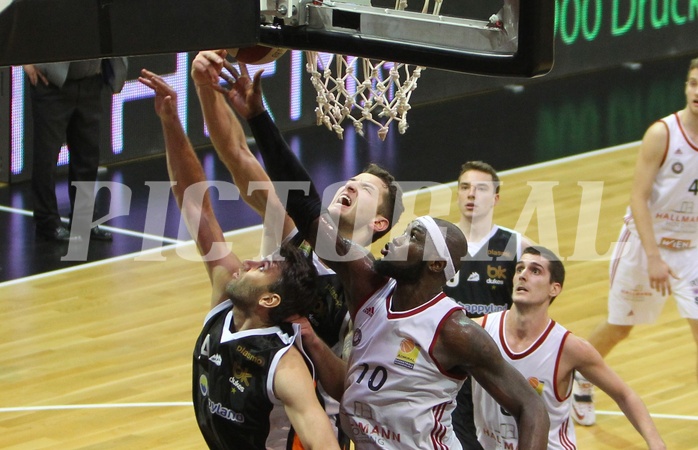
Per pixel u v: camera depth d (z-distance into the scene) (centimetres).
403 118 872
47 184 1861
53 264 1777
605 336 1315
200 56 769
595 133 2581
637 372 1385
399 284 743
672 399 1309
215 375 773
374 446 756
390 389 741
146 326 1531
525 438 702
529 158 2380
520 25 525
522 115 2733
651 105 2819
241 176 866
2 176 2200
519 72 530
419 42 568
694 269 1251
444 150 2431
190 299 1634
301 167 785
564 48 3080
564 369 967
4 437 1206
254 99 774
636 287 1273
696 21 3341
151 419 1256
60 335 1499
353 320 777
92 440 1202
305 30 603
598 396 1355
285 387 734
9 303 1612
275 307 755
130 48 552
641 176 1223
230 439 776
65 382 1355
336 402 823
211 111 845
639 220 1216
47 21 539
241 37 570
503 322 984
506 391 717
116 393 1326
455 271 741
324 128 2583
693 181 1223
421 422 740
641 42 3241
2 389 1333
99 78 1867
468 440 999
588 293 1647
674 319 1565
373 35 585
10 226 1952
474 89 2944
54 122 1834
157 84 831
